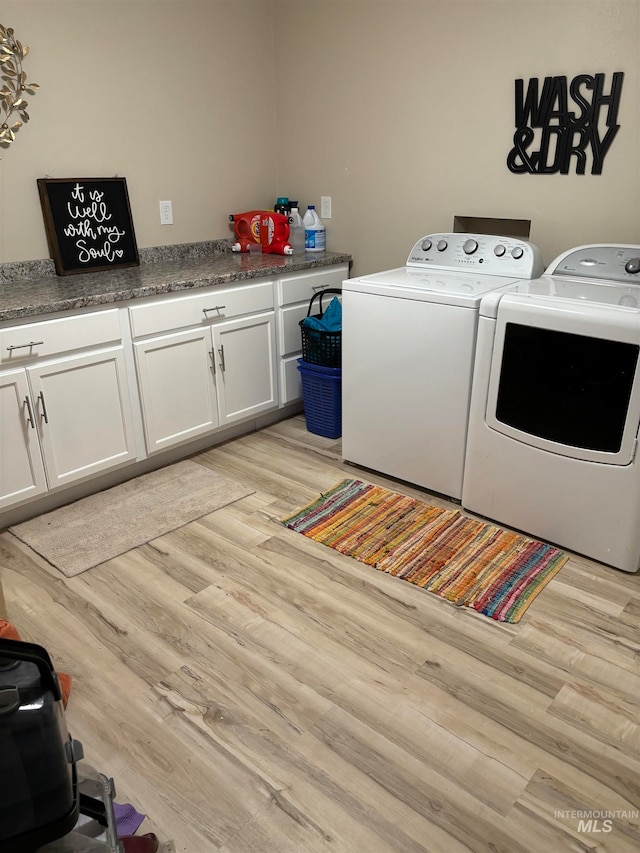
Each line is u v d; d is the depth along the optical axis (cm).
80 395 264
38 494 260
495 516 261
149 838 136
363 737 168
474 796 153
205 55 336
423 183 327
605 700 179
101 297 258
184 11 321
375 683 185
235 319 317
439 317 253
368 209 354
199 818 148
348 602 219
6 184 276
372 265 362
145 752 164
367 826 146
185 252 350
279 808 150
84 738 168
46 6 273
